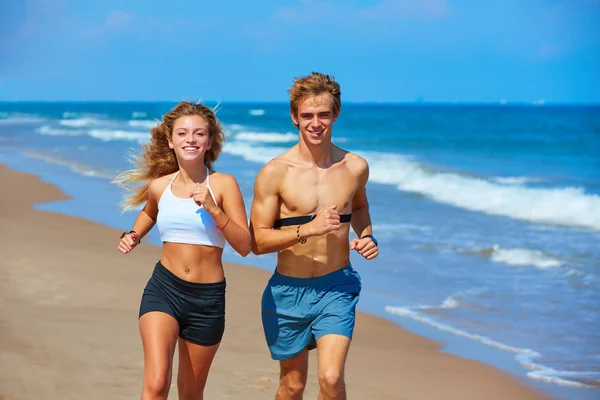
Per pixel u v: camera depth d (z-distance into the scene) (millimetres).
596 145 31469
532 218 12781
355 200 4570
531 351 6242
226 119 69188
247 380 5316
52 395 4828
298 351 4273
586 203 13969
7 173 20578
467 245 10531
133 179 4391
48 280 8219
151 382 3701
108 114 89812
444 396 5211
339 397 3873
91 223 12414
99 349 5797
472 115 72625
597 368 5832
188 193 4184
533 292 8094
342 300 4152
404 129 48031
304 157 4293
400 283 8508
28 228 11867
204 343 4082
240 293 8047
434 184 17312
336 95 4227
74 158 25219
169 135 4230
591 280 8578
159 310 3965
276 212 4297
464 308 7523
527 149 30375
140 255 9883
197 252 4043
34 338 6039
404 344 6445
